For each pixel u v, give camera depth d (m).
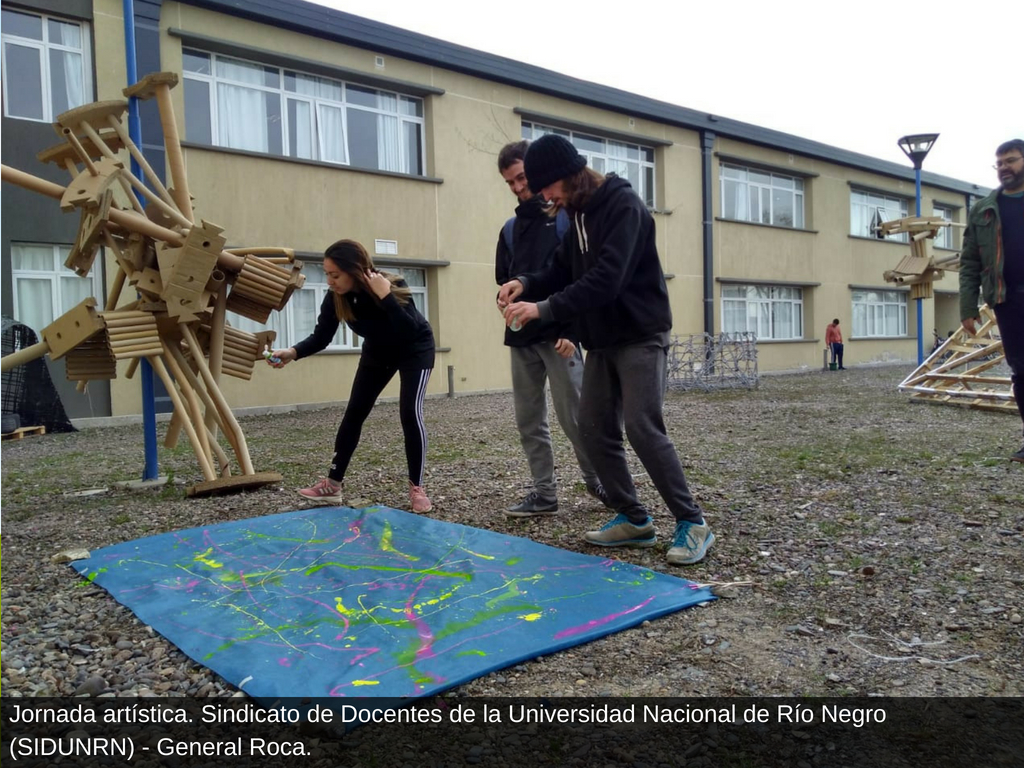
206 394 5.16
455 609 2.70
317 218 13.21
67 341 4.75
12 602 2.96
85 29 11.00
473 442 7.76
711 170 20.14
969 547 3.35
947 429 7.62
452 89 15.06
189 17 11.81
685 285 19.70
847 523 3.86
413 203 14.52
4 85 10.48
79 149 4.47
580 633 2.47
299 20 12.68
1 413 9.26
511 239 4.08
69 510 4.65
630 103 17.95
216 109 12.27
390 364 4.46
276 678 2.19
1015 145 5.06
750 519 4.00
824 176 23.78
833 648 2.38
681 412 10.70
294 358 4.80
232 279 5.23
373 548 3.52
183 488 5.27
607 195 3.13
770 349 22.14
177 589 3.01
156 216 5.03
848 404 11.16
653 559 3.35
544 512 4.23
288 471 6.02
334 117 13.73
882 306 26.73
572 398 3.99
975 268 5.47
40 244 10.77
